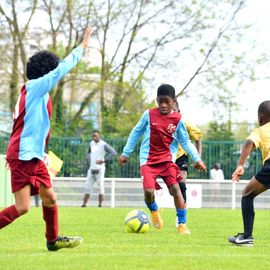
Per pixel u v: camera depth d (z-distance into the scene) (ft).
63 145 122.11
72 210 90.43
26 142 34.63
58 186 109.29
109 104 160.45
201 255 36.68
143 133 52.65
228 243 45.09
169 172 52.01
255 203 109.50
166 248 40.60
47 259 33.58
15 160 34.63
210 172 121.08
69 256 34.91
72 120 157.79
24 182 34.81
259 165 121.08
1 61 153.28
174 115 51.19
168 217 76.18
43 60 35.60
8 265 31.73
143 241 45.78
